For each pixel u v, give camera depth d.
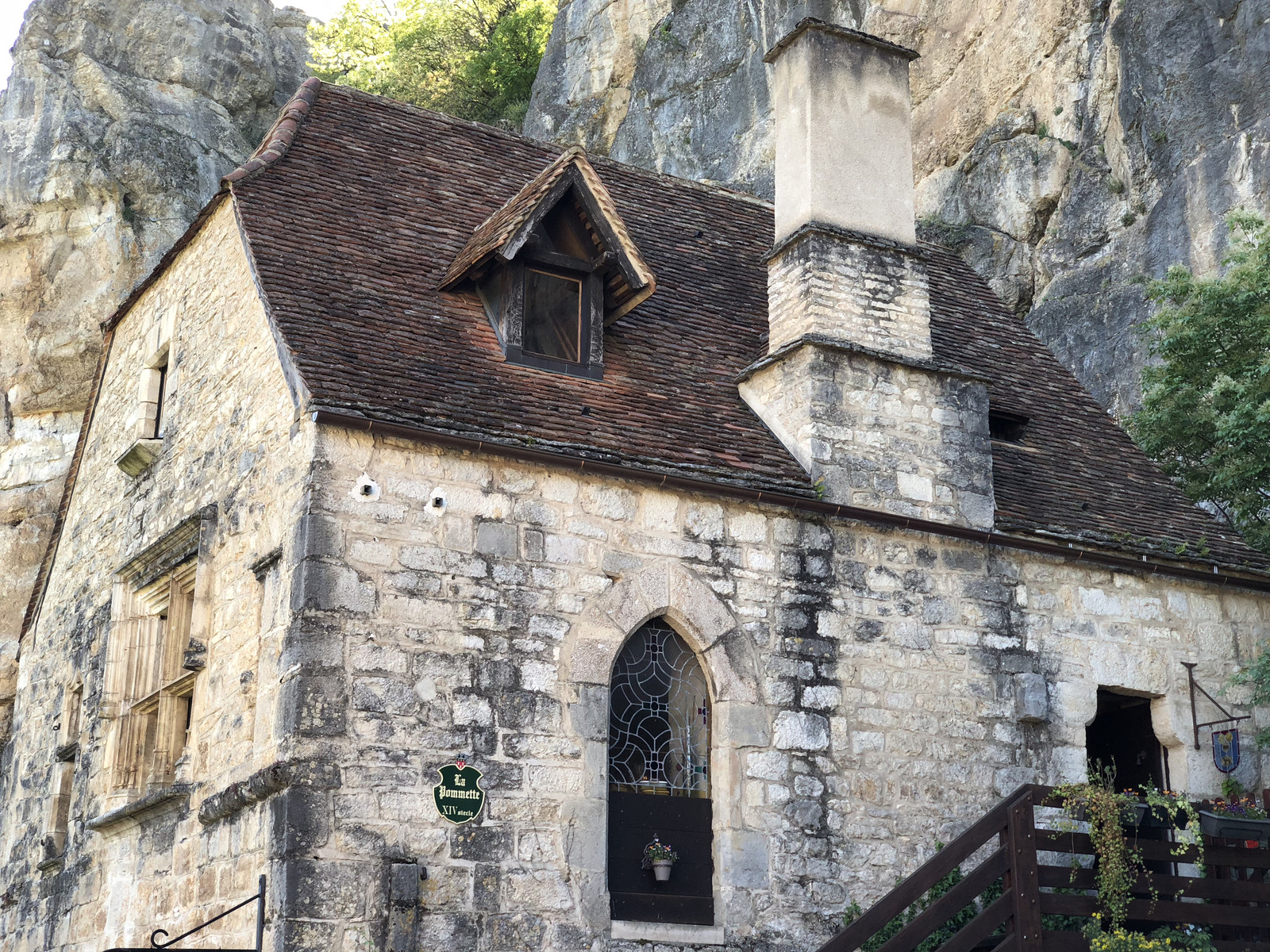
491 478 9.99
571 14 30.23
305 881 8.62
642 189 14.68
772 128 24.69
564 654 9.87
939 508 11.68
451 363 10.68
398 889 8.79
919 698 11.08
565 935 9.30
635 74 28.31
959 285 15.74
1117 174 19.06
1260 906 10.61
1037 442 13.63
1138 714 12.37
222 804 9.48
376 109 13.77
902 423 11.77
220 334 11.90
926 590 11.41
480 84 35.19
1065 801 10.23
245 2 27.11
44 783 13.65
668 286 13.19
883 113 12.83
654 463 10.52
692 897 9.99
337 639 9.16
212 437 11.58
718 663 10.39
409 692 9.29
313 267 11.12
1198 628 12.49
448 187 13.16
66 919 12.24
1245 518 14.58
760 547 10.83
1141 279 17.70
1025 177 20.39
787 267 12.25
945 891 10.45
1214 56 17.83
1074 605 12.00
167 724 11.30
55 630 14.45
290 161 12.38
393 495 9.63
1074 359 18.58
